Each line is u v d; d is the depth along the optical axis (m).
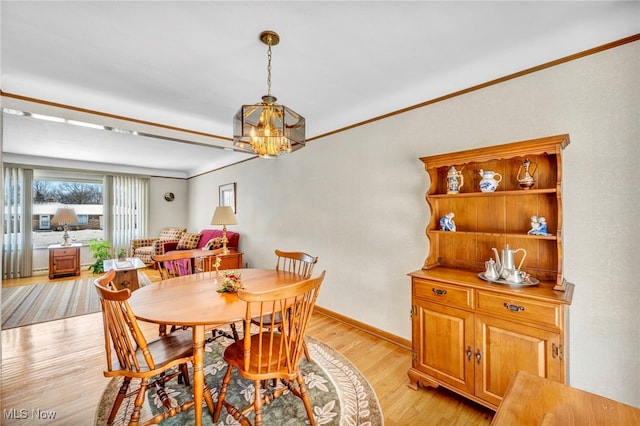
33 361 2.24
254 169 4.57
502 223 1.93
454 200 2.15
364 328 2.83
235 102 2.77
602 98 1.58
